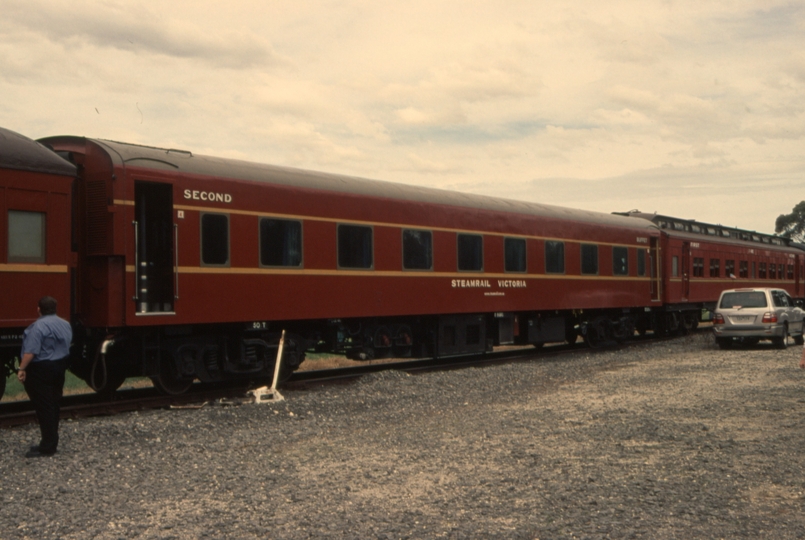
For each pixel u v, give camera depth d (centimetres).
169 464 727
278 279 1261
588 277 2064
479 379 1370
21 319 941
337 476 675
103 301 1051
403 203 1513
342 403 1098
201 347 1212
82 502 598
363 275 1420
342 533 517
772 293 2012
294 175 1320
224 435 880
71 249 1012
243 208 1212
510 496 603
